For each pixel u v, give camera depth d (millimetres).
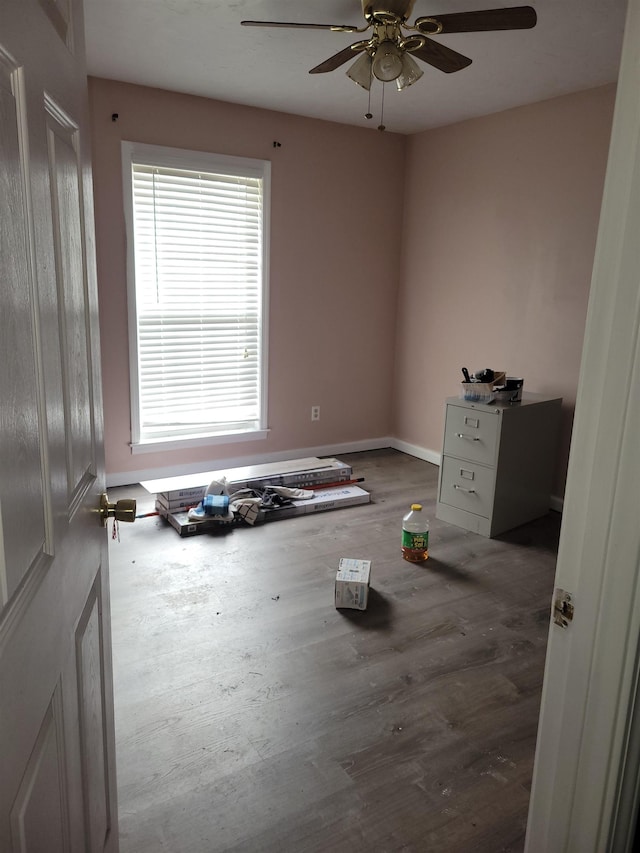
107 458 3949
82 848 932
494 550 3225
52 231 765
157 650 2303
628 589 780
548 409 3504
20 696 623
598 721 841
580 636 847
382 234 4738
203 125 3840
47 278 737
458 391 4496
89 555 1000
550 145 3666
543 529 3506
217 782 1715
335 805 1652
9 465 591
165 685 2107
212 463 4355
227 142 3943
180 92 3717
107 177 3613
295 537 3334
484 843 1551
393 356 5047
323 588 2793
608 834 867
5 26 575
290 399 4602
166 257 3920
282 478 3904
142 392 4023
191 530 3330
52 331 760
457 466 3482
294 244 4348
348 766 1784
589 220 3510
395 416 5129
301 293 4461
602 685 828
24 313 643
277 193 4199
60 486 795
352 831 1576
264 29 2773
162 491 3496
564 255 3662
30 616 659
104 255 3691
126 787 1685
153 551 3125
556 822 926
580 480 829
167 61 3188
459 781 1742
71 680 865
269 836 1556
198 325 4121
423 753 1841
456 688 2135
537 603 2701
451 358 4527
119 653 2277
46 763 726
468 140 4180
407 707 2035
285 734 1901
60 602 794
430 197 4535
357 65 2439
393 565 3035
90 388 1022
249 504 3475
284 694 2080
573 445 831
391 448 5168
